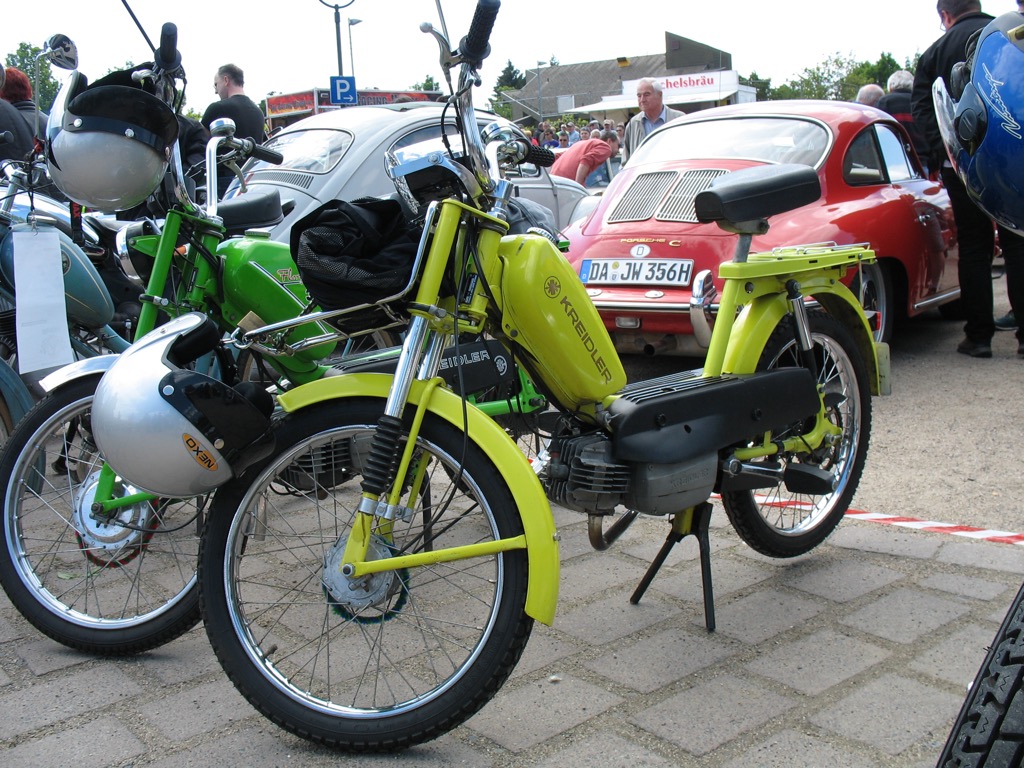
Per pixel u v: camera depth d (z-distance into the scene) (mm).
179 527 2840
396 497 2207
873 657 2613
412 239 2270
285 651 2705
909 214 5762
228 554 2254
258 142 6805
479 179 2258
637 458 2512
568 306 2504
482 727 2340
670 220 5402
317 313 2311
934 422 4816
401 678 2561
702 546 2793
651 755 2203
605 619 2896
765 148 5668
